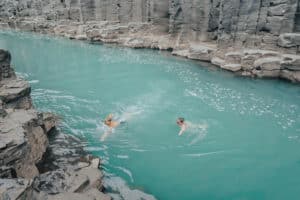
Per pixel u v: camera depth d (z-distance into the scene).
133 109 18.11
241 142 14.30
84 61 30.11
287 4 21.16
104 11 42.75
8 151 8.61
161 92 20.75
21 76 25.67
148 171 12.20
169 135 15.00
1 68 15.48
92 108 18.34
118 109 18.12
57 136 14.51
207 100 19.08
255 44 23.94
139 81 23.23
